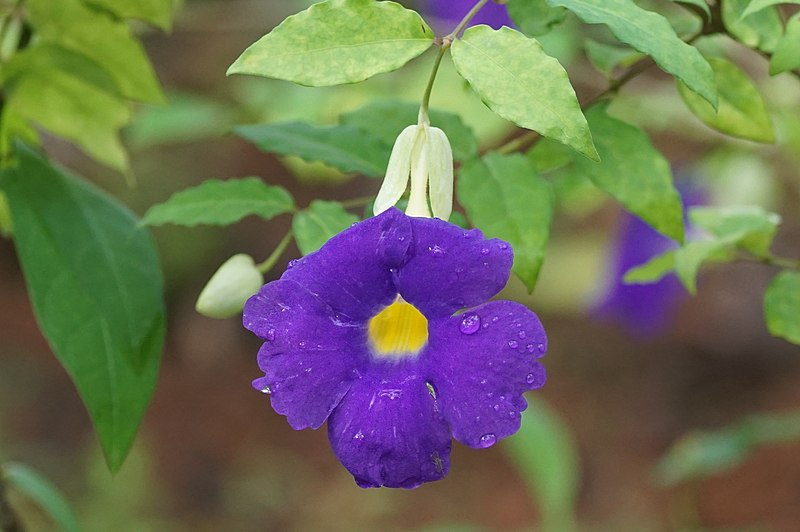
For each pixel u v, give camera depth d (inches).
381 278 14.5
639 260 23.8
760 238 18.6
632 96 24.7
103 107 18.8
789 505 40.7
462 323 14.3
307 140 17.3
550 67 14.1
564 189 21.5
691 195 25.0
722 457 24.3
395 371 14.6
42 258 17.4
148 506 44.6
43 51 18.1
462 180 15.9
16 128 18.9
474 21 18.6
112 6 18.3
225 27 31.3
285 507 45.7
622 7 14.5
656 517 41.6
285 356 14.4
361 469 14.4
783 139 22.0
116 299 17.5
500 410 14.2
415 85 23.5
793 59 15.4
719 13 16.3
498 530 42.1
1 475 19.1
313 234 16.0
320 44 14.3
